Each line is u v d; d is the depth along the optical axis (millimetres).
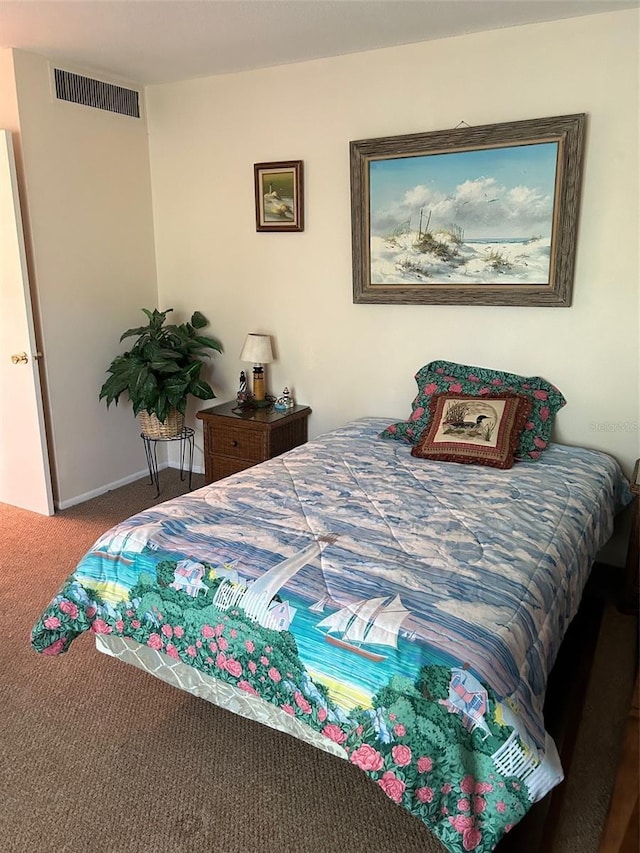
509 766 1379
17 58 3135
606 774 1866
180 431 3922
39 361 3510
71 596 1984
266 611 1675
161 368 3598
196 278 4008
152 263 4105
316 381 3721
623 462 2971
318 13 2648
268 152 3549
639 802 1216
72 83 3414
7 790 1797
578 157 2740
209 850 1614
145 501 3840
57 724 2059
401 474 2592
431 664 1454
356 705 1507
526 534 2053
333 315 3568
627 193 2727
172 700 2184
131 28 2824
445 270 3146
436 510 2221
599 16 2641
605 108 2701
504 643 1520
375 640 1524
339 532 2029
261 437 3430
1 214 3242
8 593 2811
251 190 3660
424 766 1402
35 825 1686
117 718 2092
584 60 2701
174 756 1929
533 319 3025
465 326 3195
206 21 2734
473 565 1835
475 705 1400
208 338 3959
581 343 2945
